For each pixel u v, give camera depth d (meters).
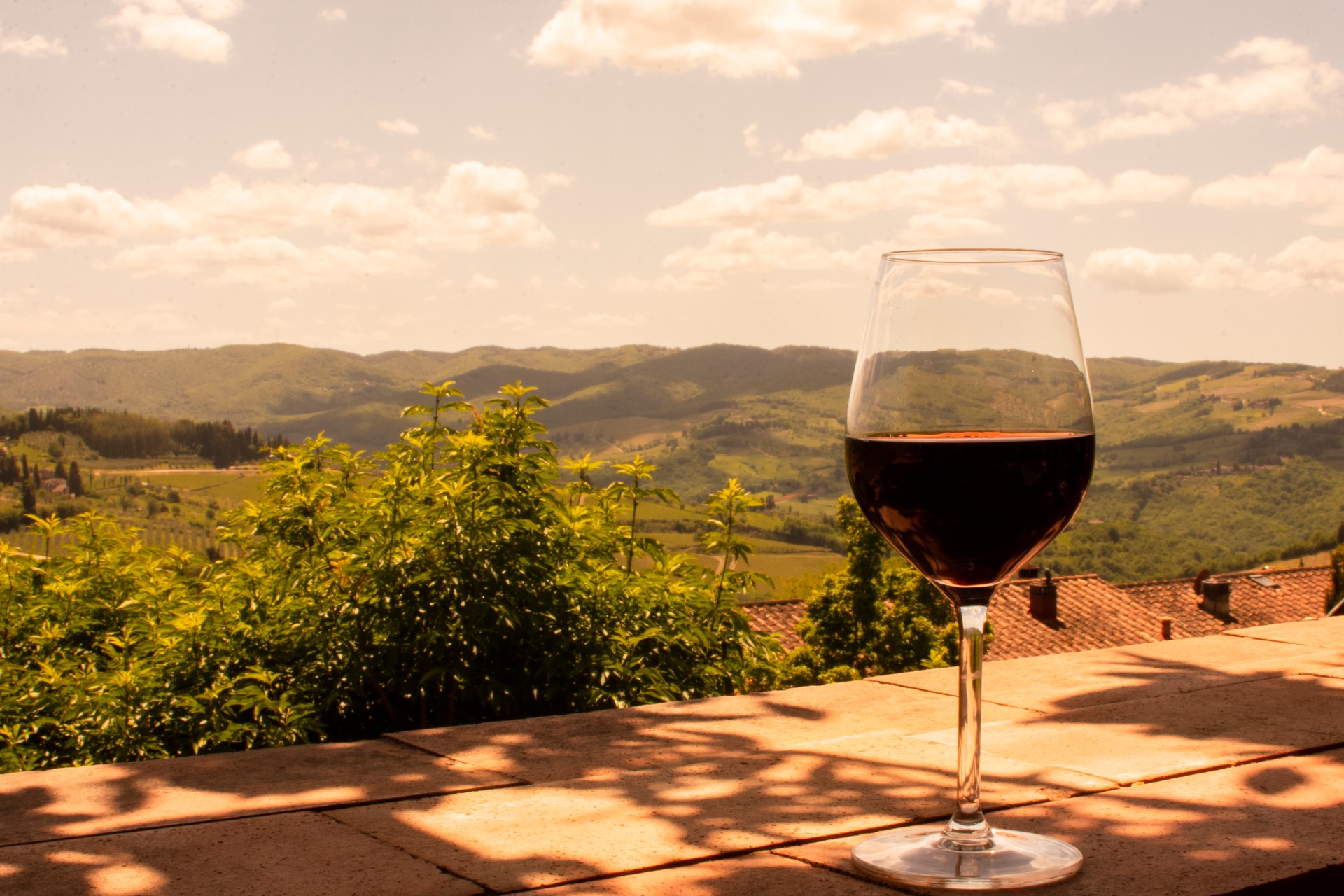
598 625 4.05
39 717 3.73
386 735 1.90
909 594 19.84
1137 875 1.12
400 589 3.73
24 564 4.30
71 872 1.19
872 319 1.16
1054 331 1.10
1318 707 2.04
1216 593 34.66
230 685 3.56
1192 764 1.63
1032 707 2.09
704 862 1.21
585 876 1.16
